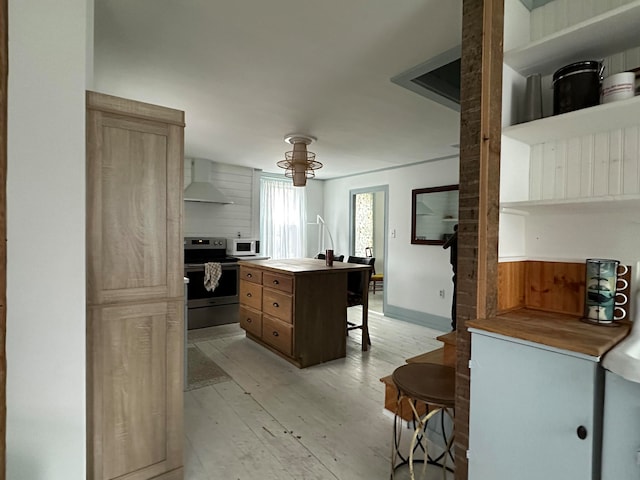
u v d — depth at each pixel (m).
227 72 2.19
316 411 2.37
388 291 5.26
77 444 1.25
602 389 1.01
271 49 1.91
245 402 2.49
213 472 1.74
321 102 2.69
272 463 1.81
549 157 1.59
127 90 2.47
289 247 6.25
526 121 1.50
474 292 1.35
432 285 4.62
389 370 3.11
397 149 4.16
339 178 6.32
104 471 1.46
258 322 3.69
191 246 4.91
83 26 1.23
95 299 1.43
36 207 1.17
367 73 2.18
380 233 7.63
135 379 1.54
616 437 0.97
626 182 1.37
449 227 4.44
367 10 1.57
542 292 1.58
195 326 4.40
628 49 1.36
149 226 1.56
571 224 1.52
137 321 1.54
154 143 1.56
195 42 1.85
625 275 1.33
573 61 1.47
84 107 1.24
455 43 1.84
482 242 1.33
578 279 1.47
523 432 1.16
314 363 3.22
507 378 1.20
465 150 1.38
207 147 4.26
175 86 2.41
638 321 1.14
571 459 1.04
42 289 1.19
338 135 3.59
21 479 1.18
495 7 1.33
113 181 1.47
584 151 1.49
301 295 3.13
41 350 1.19
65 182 1.21
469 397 1.35
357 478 1.71
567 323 1.29
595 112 1.21
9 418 1.17
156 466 1.59
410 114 2.94
